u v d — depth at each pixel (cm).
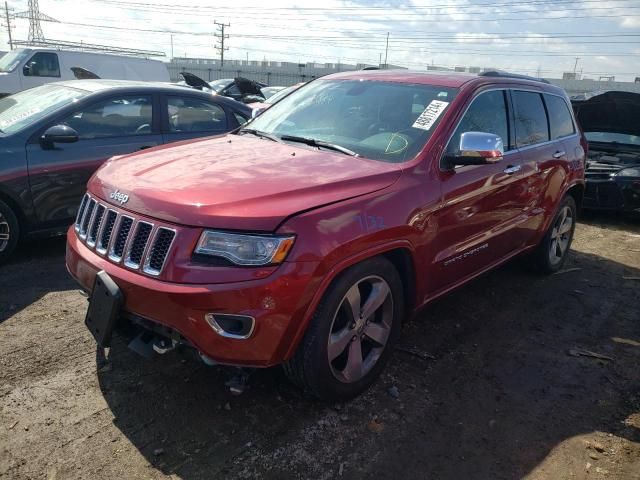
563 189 511
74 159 514
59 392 305
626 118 891
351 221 278
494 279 529
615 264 609
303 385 292
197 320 249
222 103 640
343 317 297
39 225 505
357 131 370
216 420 290
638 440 298
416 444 283
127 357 344
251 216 253
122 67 1590
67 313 400
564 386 348
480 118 391
